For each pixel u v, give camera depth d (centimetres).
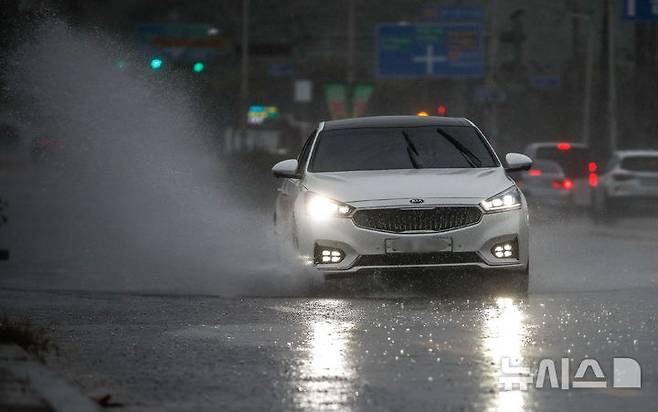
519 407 1722
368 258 3017
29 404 1622
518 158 3350
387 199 3027
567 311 2711
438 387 1858
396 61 15238
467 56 15250
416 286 3231
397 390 1834
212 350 2198
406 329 2439
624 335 2358
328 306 2822
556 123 19675
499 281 3123
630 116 15175
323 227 3038
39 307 2853
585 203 8688
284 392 1822
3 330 2180
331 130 3416
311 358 2111
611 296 3031
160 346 2245
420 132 3381
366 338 2327
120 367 2030
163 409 1708
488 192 3064
